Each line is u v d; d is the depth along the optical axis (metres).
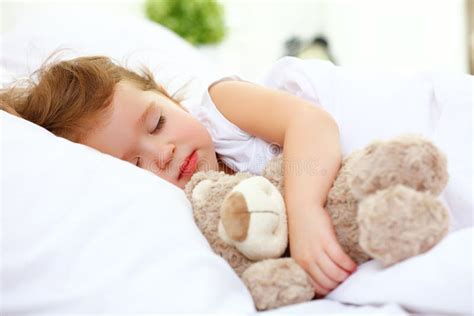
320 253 0.55
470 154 0.64
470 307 0.45
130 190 0.56
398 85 0.79
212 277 0.50
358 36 2.48
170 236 0.52
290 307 0.50
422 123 0.72
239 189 0.56
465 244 0.46
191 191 0.64
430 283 0.45
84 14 1.39
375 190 0.49
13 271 0.47
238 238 0.53
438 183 0.49
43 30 1.29
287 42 2.51
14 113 0.80
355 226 0.55
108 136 0.75
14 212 0.50
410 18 2.24
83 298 0.46
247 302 0.50
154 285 0.47
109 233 0.50
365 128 0.75
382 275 0.49
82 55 1.23
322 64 0.88
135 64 1.24
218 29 2.23
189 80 1.22
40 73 0.90
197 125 0.80
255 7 2.51
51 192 0.52
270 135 0.76
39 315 0.46
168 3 2.17
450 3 2.08
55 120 0.78
